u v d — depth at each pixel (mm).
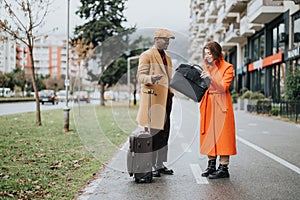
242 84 43188
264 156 8969
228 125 6590
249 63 38250
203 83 6602
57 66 138625
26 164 7672
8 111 27891
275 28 31109
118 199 5391
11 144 10414
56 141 11133
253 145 10852
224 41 45906
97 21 32188
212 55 6656
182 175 6898
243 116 24328
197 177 6730
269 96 30672
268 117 23234
